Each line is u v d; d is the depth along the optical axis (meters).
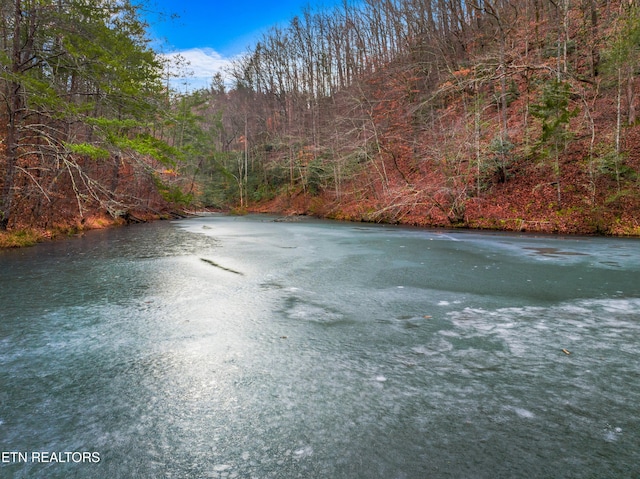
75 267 8.73
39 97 11.02
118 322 4.89
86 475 2.17
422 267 8.55
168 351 3.95
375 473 2.15
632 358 3.67
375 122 27.06
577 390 3.07
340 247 11.99
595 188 15.17
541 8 24.92
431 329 4.54
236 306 5.59
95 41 12.72
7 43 13.10
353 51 38.28
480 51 24.56
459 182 19.08
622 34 15.45
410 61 28.03
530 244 12.05
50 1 11.70
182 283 7.12
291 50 43.00
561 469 2.17
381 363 3.61
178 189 28.31
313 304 5.66
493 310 5.29
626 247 11.11
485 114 22.73
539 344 4.04
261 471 2.19
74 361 3.72
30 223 14.08
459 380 3.26
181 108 35.25
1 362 3.69
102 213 21.44
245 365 3.60
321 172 33.06
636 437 2.46
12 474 2.17
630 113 16.34
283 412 2.80
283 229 18.97
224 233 16.98
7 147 12.31
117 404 2.94
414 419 2.69
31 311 5.36
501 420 2.66
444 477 2.11
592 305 5.48
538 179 17.80
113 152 13.10
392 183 24.06
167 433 2.57
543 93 16.83
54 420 2.72
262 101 48.06
